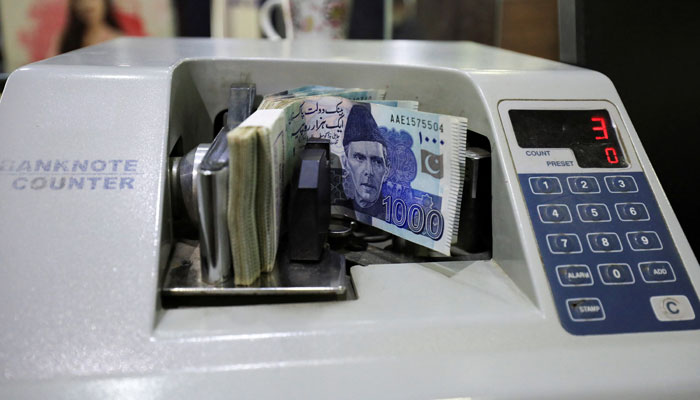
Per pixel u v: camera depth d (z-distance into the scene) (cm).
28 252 39
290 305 41
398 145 49
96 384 34
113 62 51
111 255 39
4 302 37
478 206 51
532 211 45
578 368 37
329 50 69
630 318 41
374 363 36
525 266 43
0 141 43
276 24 113
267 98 51
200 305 42
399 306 41
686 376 38
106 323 37
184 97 54
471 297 43
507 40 103
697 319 41
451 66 55
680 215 66
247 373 35
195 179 45
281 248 47
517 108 50
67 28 130
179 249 47
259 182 41
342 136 52
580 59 61
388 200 51
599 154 49
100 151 43
